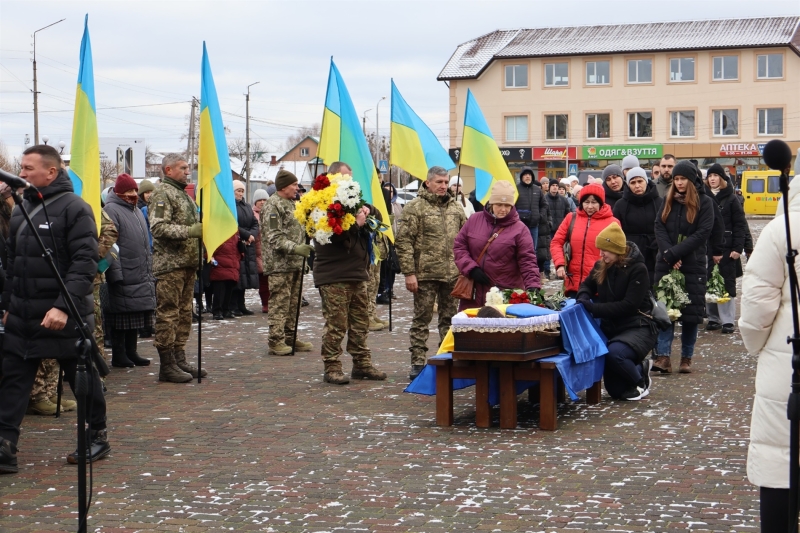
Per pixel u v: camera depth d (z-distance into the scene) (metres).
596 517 5.35
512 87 64.44
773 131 61.75
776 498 4.27
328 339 9.58
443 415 7.72
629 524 5.23
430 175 9.84
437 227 9.80
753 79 61.66
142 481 6.18
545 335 7.67
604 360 8.64
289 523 5.32
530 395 8.80
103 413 6.74
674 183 10.20
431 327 14.01
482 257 9.09
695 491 5.82
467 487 5.96
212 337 13.07
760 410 4.30
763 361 4.32
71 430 7.68
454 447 6.99
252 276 15.75
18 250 6.47
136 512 5.55
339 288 9.52
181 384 9.59
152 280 10.77
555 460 6.58
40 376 8.26
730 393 8.96
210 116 9.84
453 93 65.25
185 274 9.74
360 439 7.27
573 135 64.12
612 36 64.56
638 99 63.09
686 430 7.45
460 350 7.57
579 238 9.80
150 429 7.62
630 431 7.44
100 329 9.89
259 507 5.62
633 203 11.53
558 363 7.45
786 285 4.23
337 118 11.91
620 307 8.72
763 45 60.97
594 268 9.01
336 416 8.09
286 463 6.59
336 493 5.88
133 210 10.59
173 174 9.62
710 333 13.20
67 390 9.32
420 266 9.84
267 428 7.64
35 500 5.80
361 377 9.88
